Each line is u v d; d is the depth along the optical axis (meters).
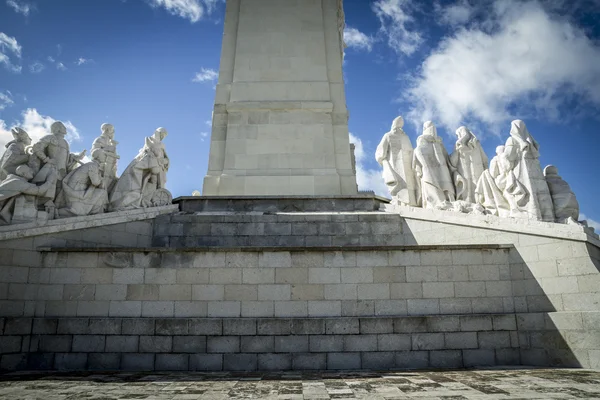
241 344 8.56
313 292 9.10
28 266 9.09
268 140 15.17
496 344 8.80
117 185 11.65
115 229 10.85
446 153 12.71
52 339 8.59
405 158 13.16
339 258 9.27
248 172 14.82
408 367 8.52
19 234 9.08
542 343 8.61
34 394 5.95
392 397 5.57
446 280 9.24
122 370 8.36
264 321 8.68
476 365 8.63
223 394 5.89
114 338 8.60
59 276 9.12
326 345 8.59
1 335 8.42
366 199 13.00
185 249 9.21
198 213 12.29
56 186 10.38
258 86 15.84
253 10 16.77
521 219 9.53
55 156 10.60
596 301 8.31
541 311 8.90
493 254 9.42
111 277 9.12
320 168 14.91
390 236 11.62
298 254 9.28
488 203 11.17
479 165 12.35
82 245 10.10
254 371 8.24
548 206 10.41
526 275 9.19
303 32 16.55
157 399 5.61
